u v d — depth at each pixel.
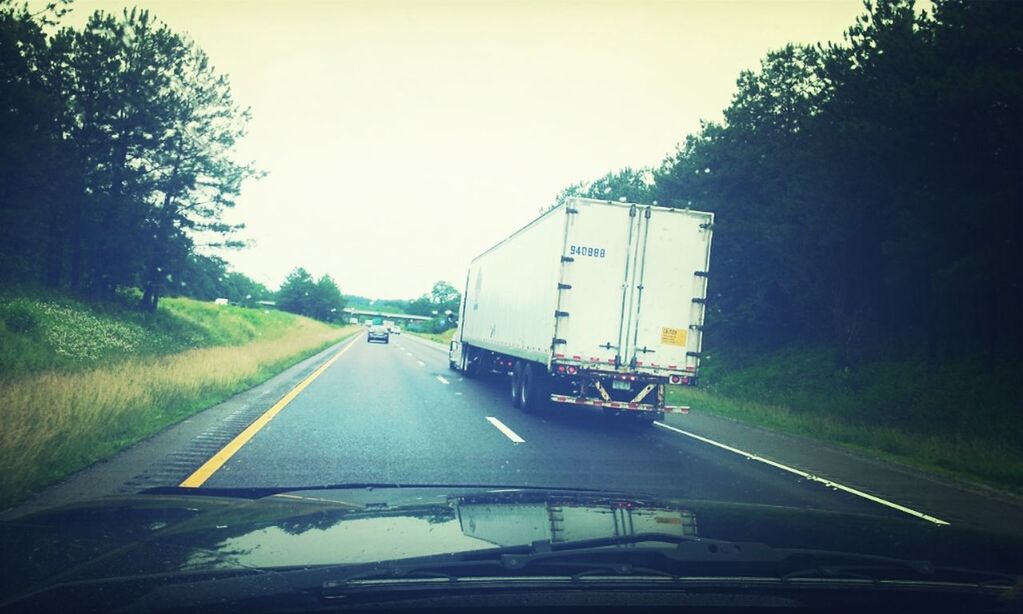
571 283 12.17
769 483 8.08
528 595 2.22
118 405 9.54
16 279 28.31
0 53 22.19
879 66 18.09
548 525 3.05
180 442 8.50
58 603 2.02
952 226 16.02
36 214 25.88
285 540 2.67
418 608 2.13
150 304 34.25
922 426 15.06
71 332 21.95
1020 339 18.22
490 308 18.94
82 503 3.78
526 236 14.87
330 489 4.80
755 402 19.47
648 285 12.45
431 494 4.45
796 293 26.89
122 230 29.66
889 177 17.55
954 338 20.31
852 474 9.45
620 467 8.30
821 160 20.55
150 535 2.85
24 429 6.70
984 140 14.85
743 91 30.19
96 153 28.80
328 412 11.88
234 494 5.57
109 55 28.47
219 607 2.04
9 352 16.83
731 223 28.16
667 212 12.55
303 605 2.08
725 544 2.78
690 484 7.56
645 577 2.36
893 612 2.35
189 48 30.86
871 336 23.36
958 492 8.61
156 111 28.98
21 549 2.69
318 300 134.25
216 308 56.12
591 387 12.30
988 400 15.98
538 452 9.00
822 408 18.05
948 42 15.87
